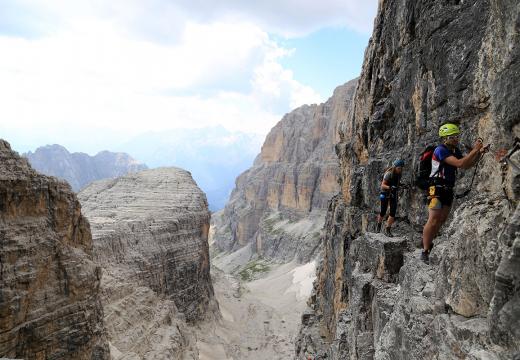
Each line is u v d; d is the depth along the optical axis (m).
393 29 22.73
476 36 13.80
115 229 58.59
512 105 7.87
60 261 25.58
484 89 12.08
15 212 23.47
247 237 185.38
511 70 7.98
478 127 12.74
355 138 30.69
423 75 17.59
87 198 77.50
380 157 22.97
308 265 119.88
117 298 48.78
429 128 16.84
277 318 80.88
